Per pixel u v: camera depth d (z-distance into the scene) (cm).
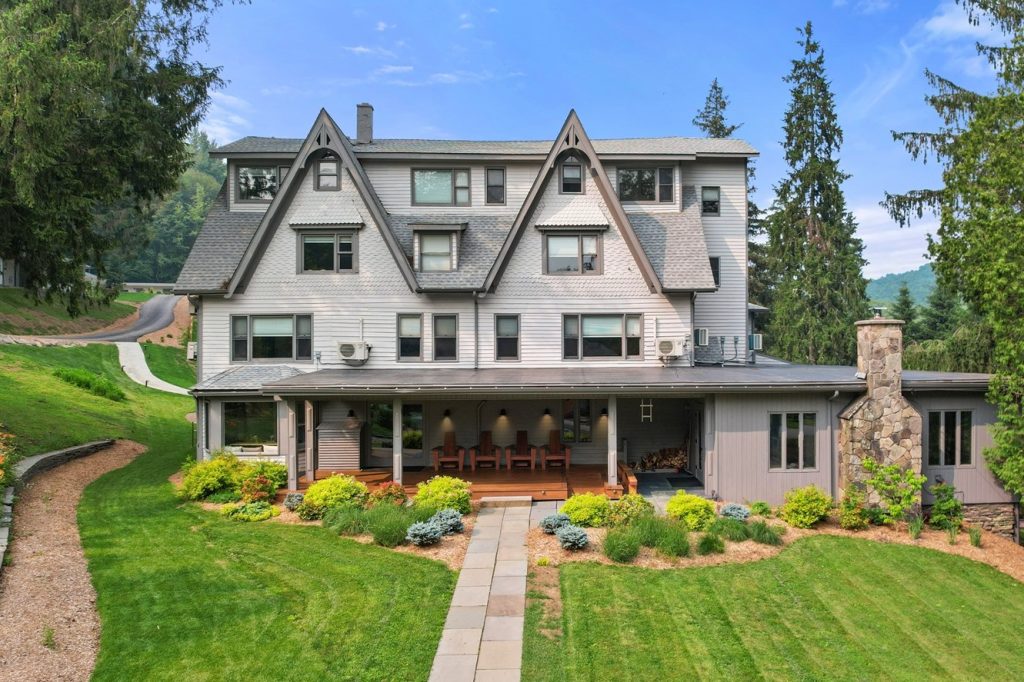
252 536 1276
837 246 3734
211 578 1054
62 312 4912
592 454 1981
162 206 9369
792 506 1399
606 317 1945
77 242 1734
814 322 3631
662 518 1324
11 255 1730
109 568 1066
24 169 1388
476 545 1252
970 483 1595
